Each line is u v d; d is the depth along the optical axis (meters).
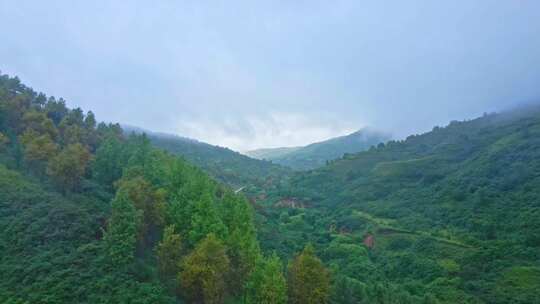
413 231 109.94
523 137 149.38
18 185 65.19
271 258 54.62
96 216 60.44
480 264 82.25
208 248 50.00
